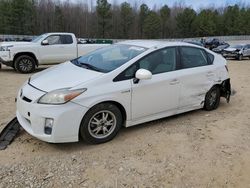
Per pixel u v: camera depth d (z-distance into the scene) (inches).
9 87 330.3
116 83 174.2
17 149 164.6
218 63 242.7
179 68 209.9
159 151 169.2
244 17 3695.9
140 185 137.2
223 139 189.9
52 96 156.6
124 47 207.6
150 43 207.8
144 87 185.5
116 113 176.6
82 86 163.2
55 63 486.9
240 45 1054.4
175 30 3636.8
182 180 142.6
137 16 3486.7
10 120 208.4
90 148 169.2
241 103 277.3
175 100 207.5
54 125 155.8
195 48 226.5
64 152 163.5
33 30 2859.3
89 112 164.9
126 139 182.4
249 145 182.9
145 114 191.9
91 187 134.3
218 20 3629.4
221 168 154.6
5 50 445.7
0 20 2588.6
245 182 143.3
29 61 459.5
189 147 176.1
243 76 485.7
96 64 192.2
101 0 3056.1
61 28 3154.5
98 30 3139.8
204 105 240.4
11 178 138.5
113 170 148.1
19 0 2615.7
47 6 3088.1
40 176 140.9
